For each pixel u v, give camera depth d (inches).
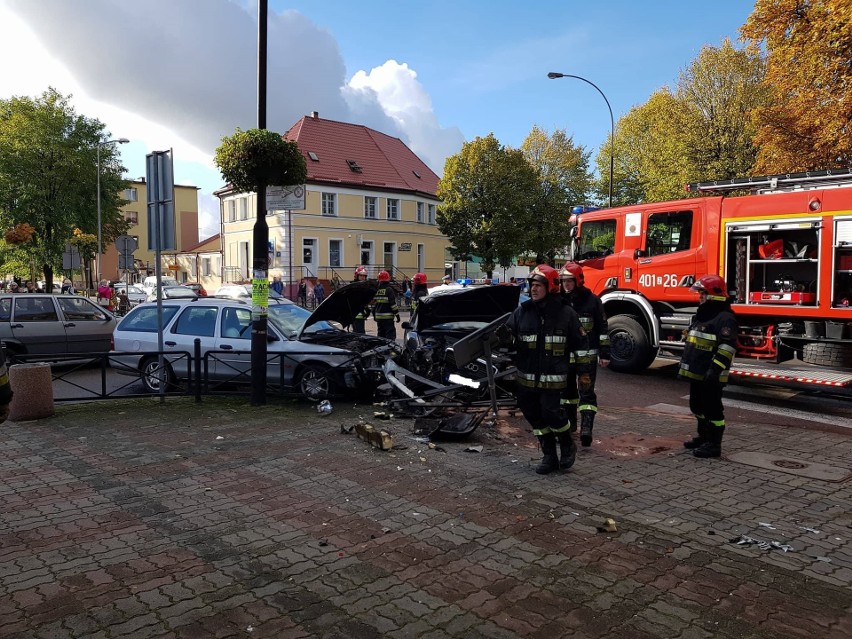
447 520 179.0
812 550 160.7
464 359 284.2
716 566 151.1
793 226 359.9
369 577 144.9
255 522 177.2
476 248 1567.4
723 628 124.3
